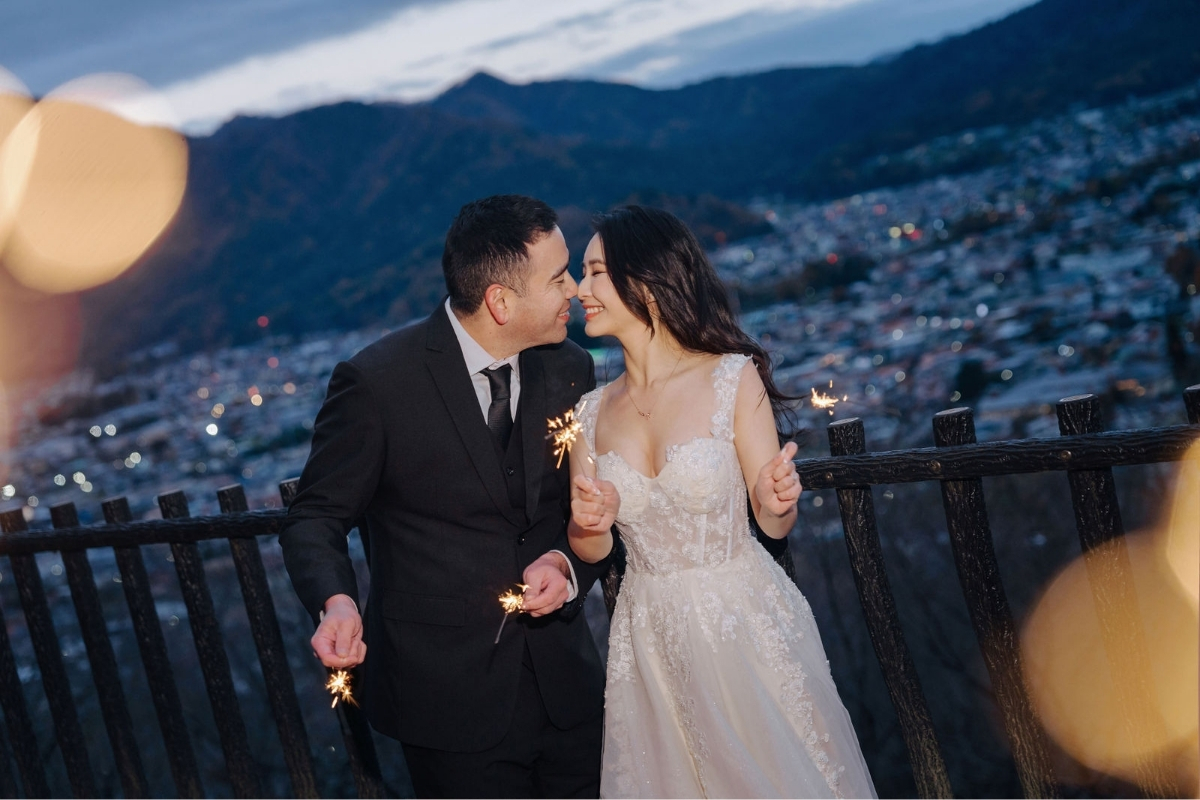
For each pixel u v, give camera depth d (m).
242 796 2.88
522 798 2.21
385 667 2.17
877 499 4.89
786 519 2.04
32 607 3.21
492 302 2.08
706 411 2.04
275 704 2.75
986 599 2.06
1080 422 1.88
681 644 2.01
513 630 2.14
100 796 4.66
